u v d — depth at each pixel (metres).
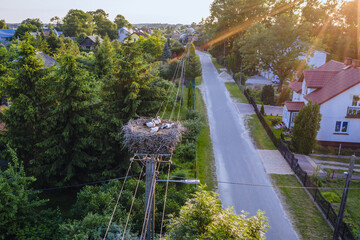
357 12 53.69
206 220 9.12
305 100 28.11
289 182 19.69
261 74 52.97
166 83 33.50
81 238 10.88
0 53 39.56
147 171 8.29
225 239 8.66
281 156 23.48
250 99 36.25
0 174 13.55
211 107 34.97
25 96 16.53
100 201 13.77
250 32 44.72
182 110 32.19
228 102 36.88
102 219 11.94
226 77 49.69
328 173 20.02
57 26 126.88
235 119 31.44
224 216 9.34
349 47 53.81
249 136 27.34
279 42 38.44
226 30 58.28
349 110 24.47
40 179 17.55
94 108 17.83
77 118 16.69
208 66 59.94
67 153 17.33
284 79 42.47
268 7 54.41
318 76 26.84
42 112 17.73
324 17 58.72
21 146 16.84
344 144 25.58
